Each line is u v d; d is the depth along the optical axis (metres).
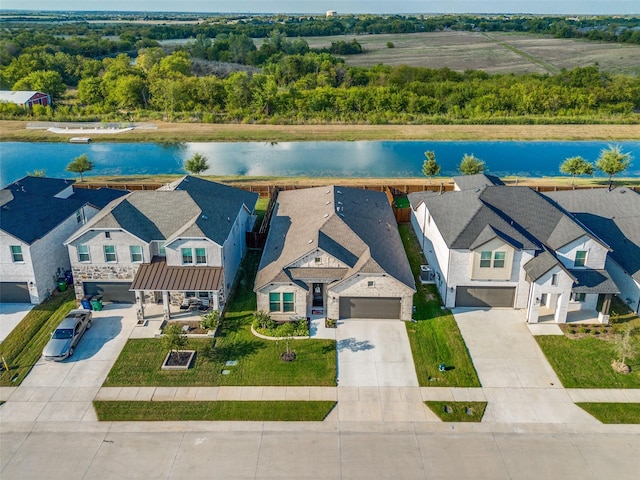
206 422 25.09
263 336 31.42
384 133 92.12
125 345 30.72
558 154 79.94
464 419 25.30
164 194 37.31
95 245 33.69
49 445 23.70
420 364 29.14
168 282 32.69
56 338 30.02
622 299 35.22
